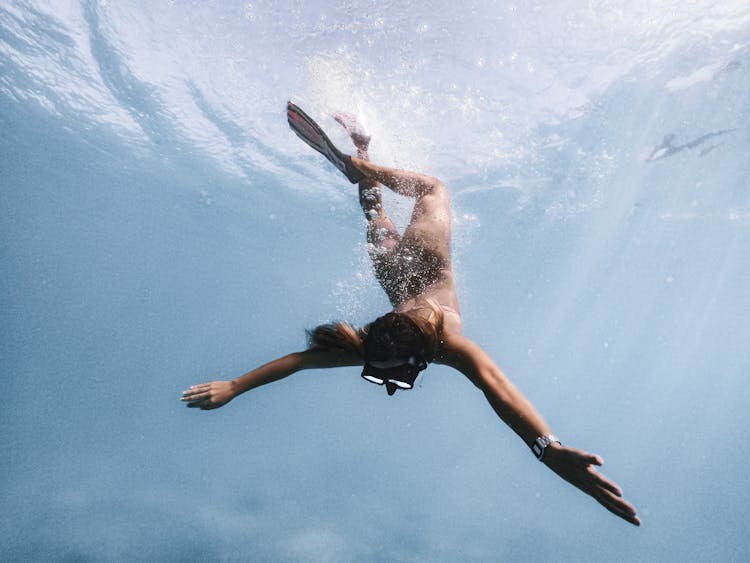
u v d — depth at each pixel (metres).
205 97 12.35
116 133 15.23
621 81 10.33
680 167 14.20
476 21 8.45
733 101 11.12
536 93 10.33
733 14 8.87
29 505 13.28
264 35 9.38
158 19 10.07
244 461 23.81
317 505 16.30
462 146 12.00
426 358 2.99
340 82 7.93
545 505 18.30
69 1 10.32
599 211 17.78
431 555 12.91
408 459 35.22
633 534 15.23
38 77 13.01
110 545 11.31
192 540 12.01
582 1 8.35
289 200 18.30
